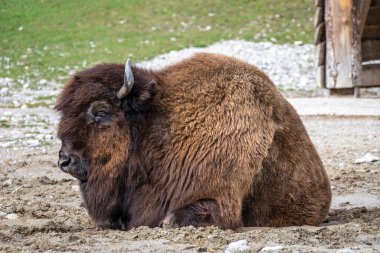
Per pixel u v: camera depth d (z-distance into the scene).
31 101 81.94
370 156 48.59
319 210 30.20
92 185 28.83
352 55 80.19
